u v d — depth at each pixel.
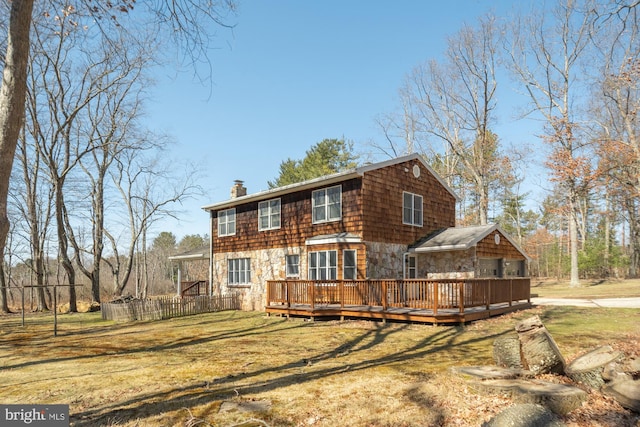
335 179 16.48
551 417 4.77
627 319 12.88
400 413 5.30
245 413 5.44
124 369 8.05
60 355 9.80
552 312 14.87
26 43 4.38
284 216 19.12
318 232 17.47
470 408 5.37
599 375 6.06
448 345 9.59
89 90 22.25
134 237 30.53
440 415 5.20
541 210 51.62
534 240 51.12
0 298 26.92
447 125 34.28
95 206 30.47
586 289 26.94
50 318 19.56
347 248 16.06
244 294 20.77
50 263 44.00
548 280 41.12
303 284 15.59
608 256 37.69
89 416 5.46
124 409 5.70
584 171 28.67
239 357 8.95
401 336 11.00
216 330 13.50
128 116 26.41
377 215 16.52
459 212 47.94
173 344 11.00
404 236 17.75
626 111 25.61
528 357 6.53
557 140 29.62
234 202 21.39
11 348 11.09
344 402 5.74
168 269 60.53
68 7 6.86
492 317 13.77
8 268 34.22
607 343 9.23
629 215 40.44
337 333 11.95
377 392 6.09
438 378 6.66
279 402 5.83
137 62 21.69
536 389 5.49
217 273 22.92
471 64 31.39
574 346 8.98
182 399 6.05
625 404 5.47
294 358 8.68
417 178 19.02
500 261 18.69
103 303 18.56
